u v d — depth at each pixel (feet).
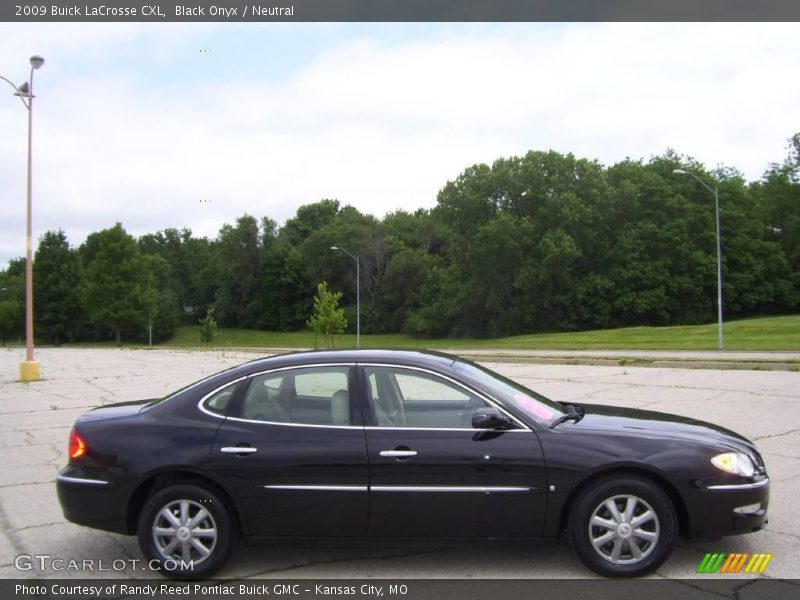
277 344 280.31
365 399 15.93
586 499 15.06
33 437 35.17
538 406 16.96
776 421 33.50
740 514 15.17
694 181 228.84
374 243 324.60
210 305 377.50
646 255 220.84
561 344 151.12
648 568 14.94
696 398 42.70
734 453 15.57
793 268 238.27
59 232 350.43
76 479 16.10
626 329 174.60
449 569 15.78
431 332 268.00
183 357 131.13
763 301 229.86
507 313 228.63
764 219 235.20
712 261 216.13
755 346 112.16
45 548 17.88
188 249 412.98
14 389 64.49
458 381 16.08
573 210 220.02
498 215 231.71
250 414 16.05
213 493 15.58
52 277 341.21
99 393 57.77
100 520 15.92
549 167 231.71
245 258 353.92
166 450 15.72
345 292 337.93
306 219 400.06
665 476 15.06
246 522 15.48
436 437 15.39
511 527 15.20
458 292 249.55
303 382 16.29
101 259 302.04
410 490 15.11
